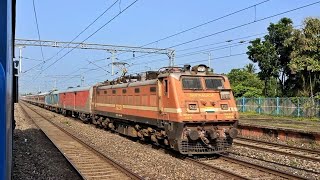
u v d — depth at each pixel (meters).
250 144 18.56
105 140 19.97
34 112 51.38
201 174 11.28
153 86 15.81
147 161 13.53
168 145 15.36
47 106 60.91
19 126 27.23
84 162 13.26
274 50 44.56
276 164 13.27
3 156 2.05
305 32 38.41
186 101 13.96
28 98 110.81
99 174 11.28
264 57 45.03
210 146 14.12
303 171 11.95
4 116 2.05
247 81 53.25
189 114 13.80
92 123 31.72
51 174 11.42
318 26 37.75
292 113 36.88
